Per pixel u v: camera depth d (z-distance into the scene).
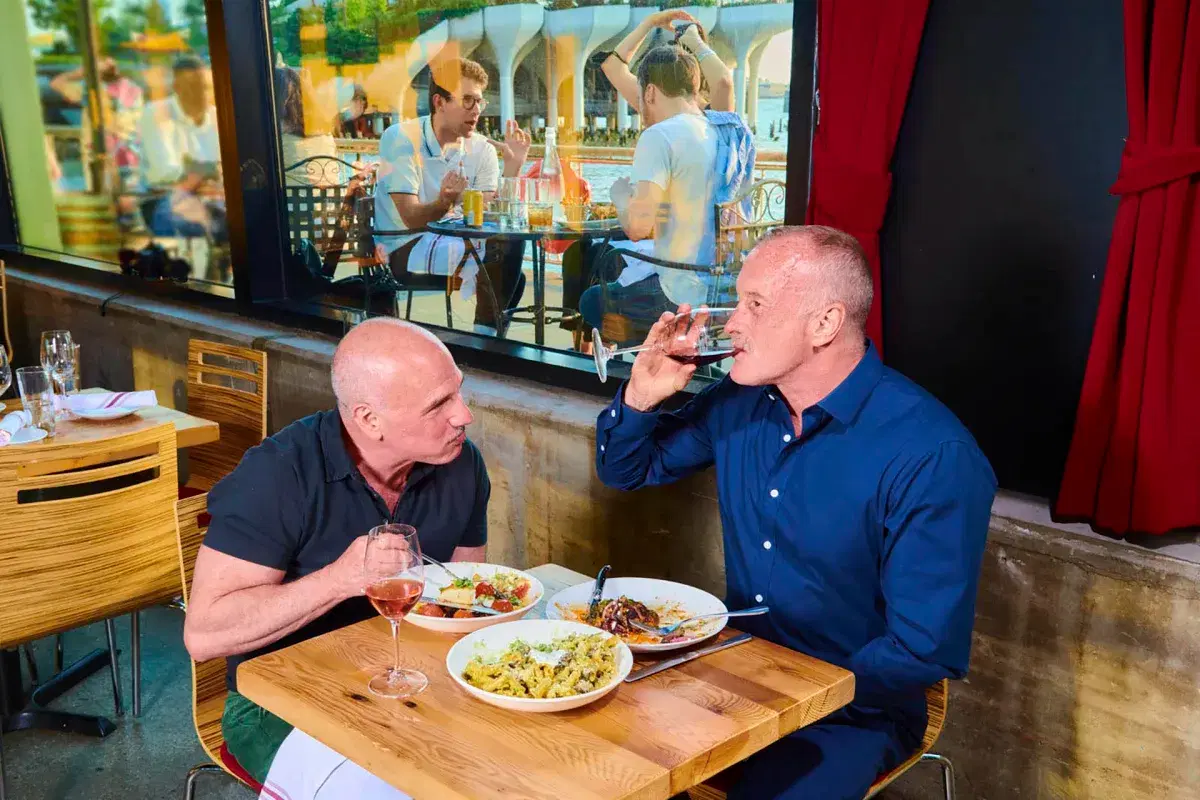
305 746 1.50
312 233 3.99
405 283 3.65
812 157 2.24
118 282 4.84
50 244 5.39
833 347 1.65
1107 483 1.79
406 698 1.30
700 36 2.58
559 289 3.14
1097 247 1.86
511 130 3.13
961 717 2.08
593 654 1.37
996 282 1.99
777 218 2.51
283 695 1.31
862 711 1.67
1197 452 1.73
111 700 2.78
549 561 2.91
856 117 2.03
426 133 3.40
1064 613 1.88
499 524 3.04
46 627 2.28
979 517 1.58
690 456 1.96
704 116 2.62
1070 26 1.82
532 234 3.16
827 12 2.03
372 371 1.59
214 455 3.28
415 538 1.40
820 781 1.58
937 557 1.56
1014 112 1.90
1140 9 1.66
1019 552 1.92
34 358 5.29
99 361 4.79
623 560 2.69
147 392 3.00
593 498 2.72
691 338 1.75
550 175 3.06
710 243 2.69
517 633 1.46
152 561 2.42
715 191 2.64
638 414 1.85
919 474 1.58
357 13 3.51
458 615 1.57
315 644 1.47
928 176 2.04
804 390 1.69
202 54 4.20
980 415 2.07
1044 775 1.98
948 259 2.04
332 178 3.81
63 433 2.66
